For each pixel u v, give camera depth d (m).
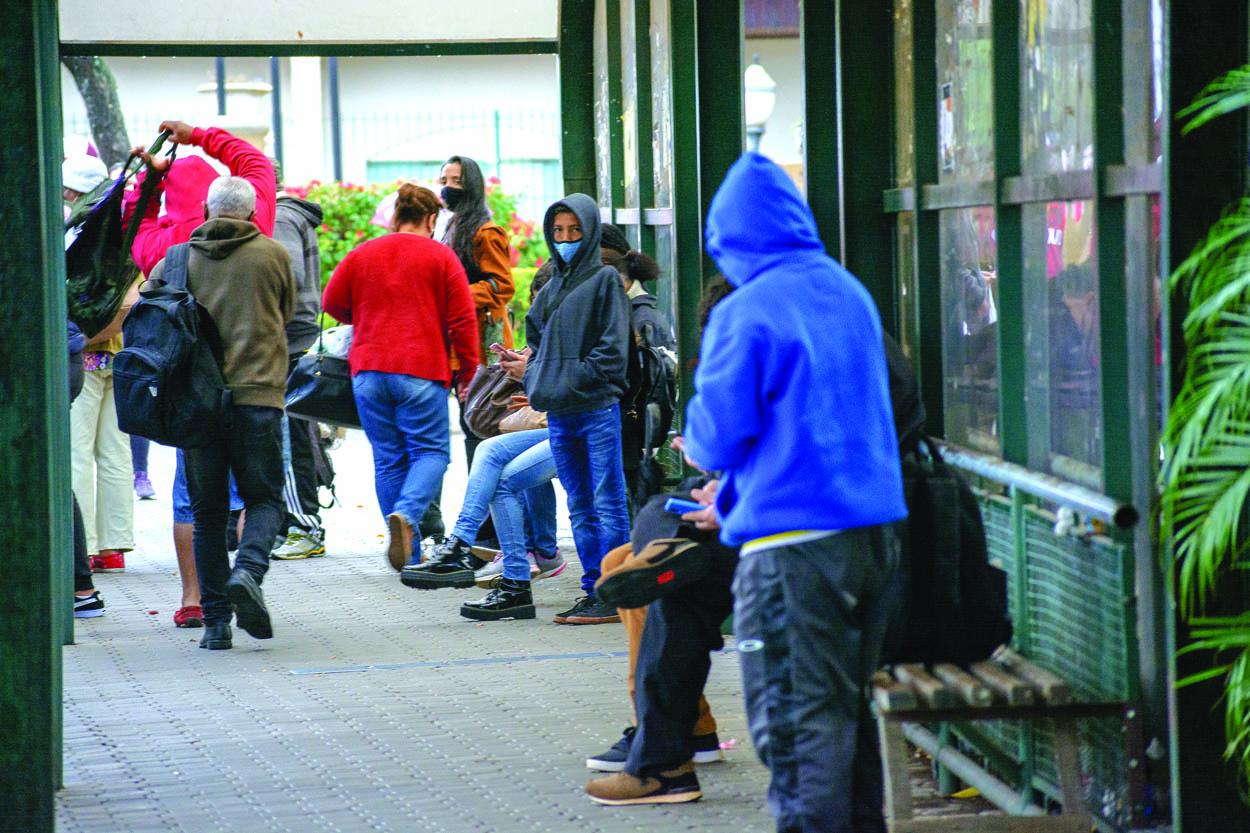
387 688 13.25
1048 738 8.95
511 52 19.66
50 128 13.05
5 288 8.80
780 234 7.83
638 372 14.82
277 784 10.58
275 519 14.78
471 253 19.19
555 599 16.95
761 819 9.68
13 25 8.69
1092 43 8.20
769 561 7.72
